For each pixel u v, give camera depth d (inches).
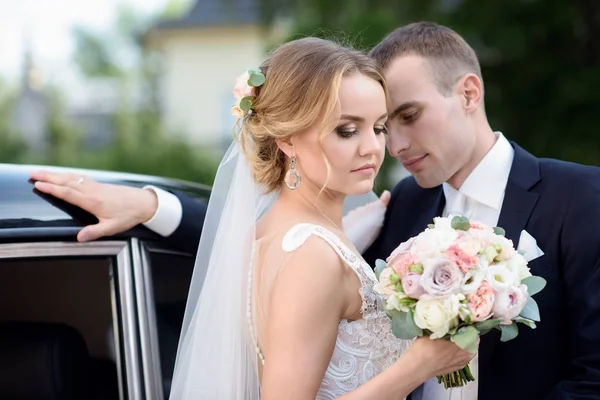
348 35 102.0
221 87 1050.1
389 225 112.1
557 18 365.7
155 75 1162.0
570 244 90.5
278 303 75.0
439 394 94.6
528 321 74.4
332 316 76.2
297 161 82.4
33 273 105.8
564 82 358.3
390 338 81.0
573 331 89.2
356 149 80.0
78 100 1332.4
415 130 98.6
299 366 72.9
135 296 88.8
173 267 95.0
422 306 71.6
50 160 782.5
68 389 96.6
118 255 89.4
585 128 352.8
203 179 728.3
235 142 86.7
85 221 88.6
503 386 90.7
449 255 72.8
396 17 371.2
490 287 71.7
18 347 96.7
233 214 83.8
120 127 799.1
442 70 97.8
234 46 1044.5
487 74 373.1
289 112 79.6
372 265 112.1
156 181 103.3
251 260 82.2
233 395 82.4
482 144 100.3
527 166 97.6
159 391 88.0
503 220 95.7
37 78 800.9
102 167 743.7
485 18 367.9
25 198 87.4
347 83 79.3
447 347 74.5
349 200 117.3
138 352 87.7
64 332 99.8
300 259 76.1
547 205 93.7
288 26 407.5
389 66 99.2
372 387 73.6
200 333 84.1
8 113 932.6
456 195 102.4
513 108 372.2
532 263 91.6
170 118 979.3
